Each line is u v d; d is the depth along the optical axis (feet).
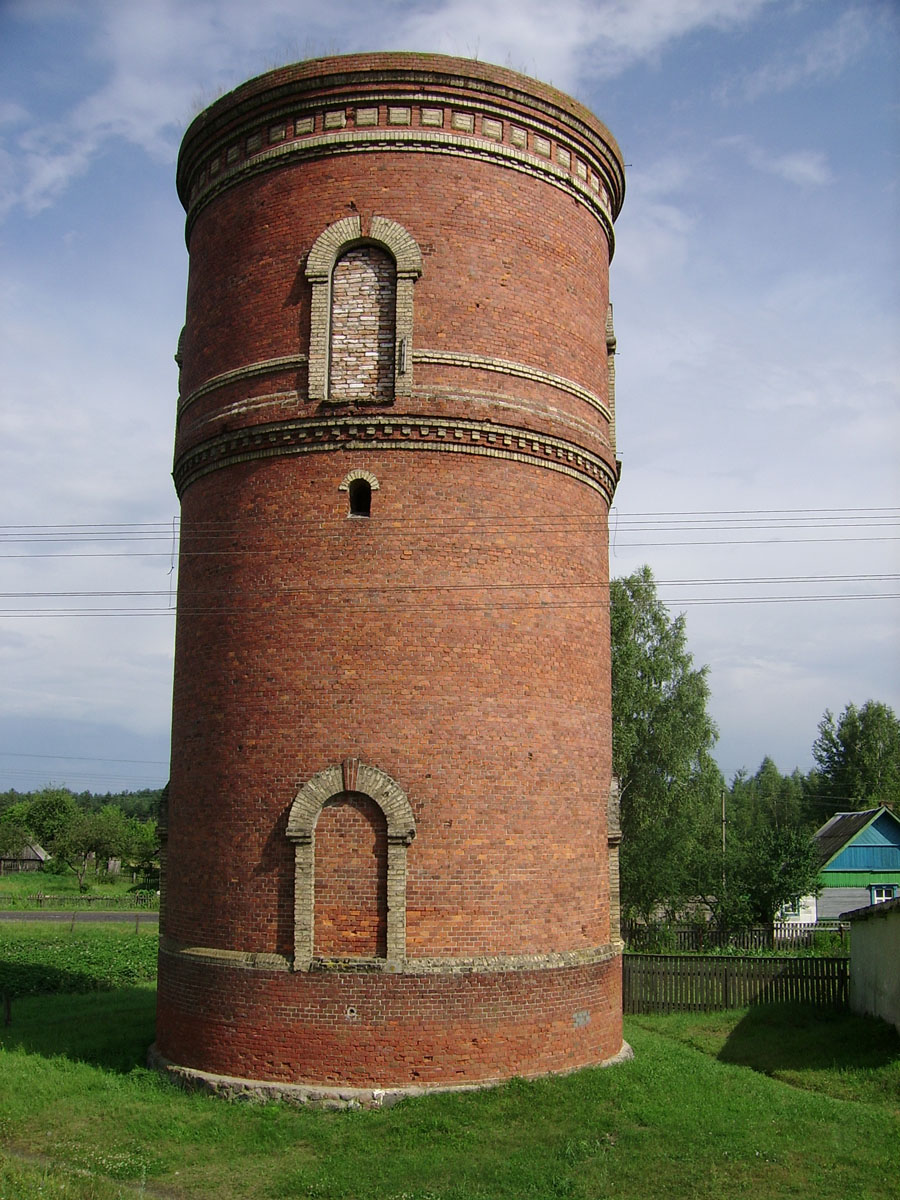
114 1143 50.67
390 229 64.03
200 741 64.39
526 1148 48.98
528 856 60.85
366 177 64.90
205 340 69.31
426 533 61.82
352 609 60.95
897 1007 80.84
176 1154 49.39
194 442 68.44
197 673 65.67
